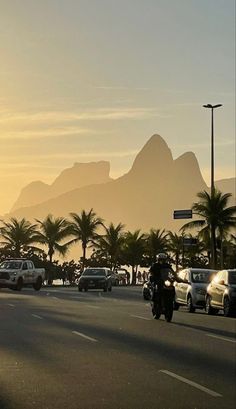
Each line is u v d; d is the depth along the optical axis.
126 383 11.80
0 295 45.09
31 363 13.91
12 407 9.86
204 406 10.01
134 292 56.59
